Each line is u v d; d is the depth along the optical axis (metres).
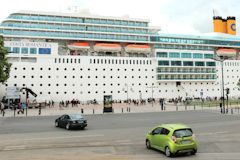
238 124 26.61
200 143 16.59
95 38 67.88
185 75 76.94
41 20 63.88
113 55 72.44
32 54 61.94
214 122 28.61
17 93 54.88
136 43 73.31
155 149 14.73
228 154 13.45
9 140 17.92
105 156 13.05
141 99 70.62
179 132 12.95
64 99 63.56
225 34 87.62
